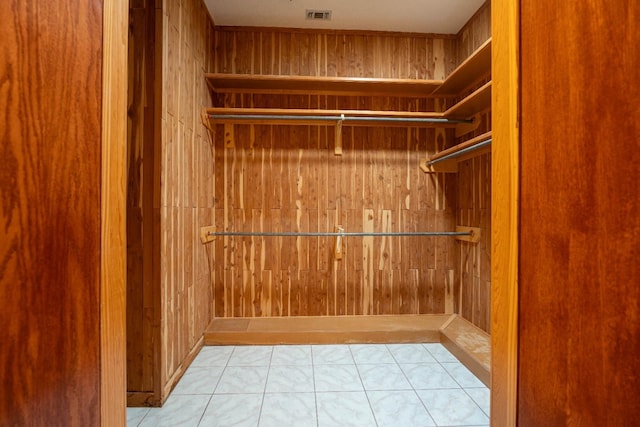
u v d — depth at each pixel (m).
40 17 0.55
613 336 0.49
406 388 1.72
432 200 2.64
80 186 0.63
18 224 0.53
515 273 0.69
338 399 1.62
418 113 2.38
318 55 2.56
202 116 2.21
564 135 0.56
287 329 2.31
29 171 0.54
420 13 2.36
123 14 0.75
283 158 2.55
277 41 2.54
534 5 0.63
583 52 0.52
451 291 2.64
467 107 2.21
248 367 1.95
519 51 0.67
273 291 2.56
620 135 0.48
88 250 0.65
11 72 0.52
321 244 2.58
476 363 1.85
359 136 2.60
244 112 2.31
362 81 2.37
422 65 2.62
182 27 1.83
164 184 1.59
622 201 0.47
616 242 0.48
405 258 2.63
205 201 2.28
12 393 0.52
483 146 2.06
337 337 2.30
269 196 2.55
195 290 2.07
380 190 2.61
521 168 0.67
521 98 0.67
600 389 0.50
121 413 0.75
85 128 0.64
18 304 0.53
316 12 2.34
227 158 2.52
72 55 0.61
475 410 1.53
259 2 2.22
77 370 0.62
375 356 2.11
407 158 2.63
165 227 1.61
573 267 0.54
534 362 0.63
